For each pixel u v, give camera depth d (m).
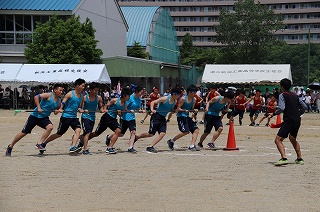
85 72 37.75
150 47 66.88
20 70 38.81
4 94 41.88
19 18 49.34
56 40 44.06
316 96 42.72
